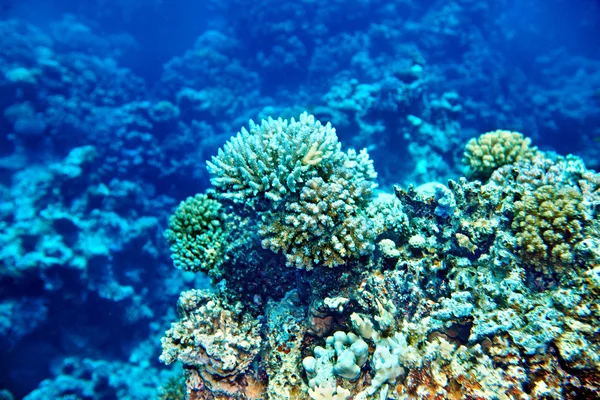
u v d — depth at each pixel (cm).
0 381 1038
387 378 310
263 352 396
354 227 357
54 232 1138
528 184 431
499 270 368
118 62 2241
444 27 2081
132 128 1536
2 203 1176
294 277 427
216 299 426
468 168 651
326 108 1370
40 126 1444
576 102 2058
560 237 347
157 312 1305
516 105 2080
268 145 380
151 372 1191
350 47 2025
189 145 1644
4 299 1037
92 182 1317
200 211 477
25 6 2233
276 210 378
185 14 2433
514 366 311
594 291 319
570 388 299
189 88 1905
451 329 352
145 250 1302
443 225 414
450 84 1953
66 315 1114
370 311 360
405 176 1271
